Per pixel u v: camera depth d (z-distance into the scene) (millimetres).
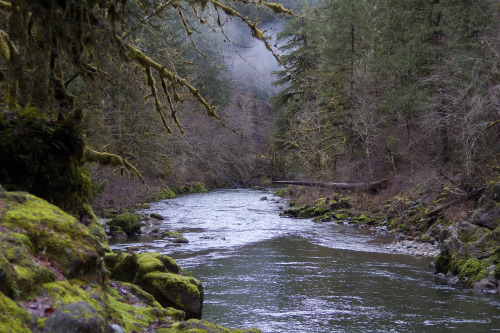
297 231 19531
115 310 4395
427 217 17859
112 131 16766
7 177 5145
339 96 32219
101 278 4172
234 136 49844
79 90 8859
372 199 24500
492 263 10852
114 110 15625
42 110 5805
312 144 33781
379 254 14422
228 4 8570
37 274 3393
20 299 3148
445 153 20703
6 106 6391
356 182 26984
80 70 7215
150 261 7227
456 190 17312
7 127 5379
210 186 52312
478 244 11570
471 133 15906
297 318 8133
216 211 27891
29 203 4109
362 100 27422
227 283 10617
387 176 25984
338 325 7789
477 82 17031
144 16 7242
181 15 8414
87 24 6008
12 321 2830
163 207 29938
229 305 8906
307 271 11938
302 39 40031
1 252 3279
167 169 25438
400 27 24719
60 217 4105
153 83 8523
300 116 37156
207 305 8891
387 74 25250
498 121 15609
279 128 40938
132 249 14516
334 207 25047
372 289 10211
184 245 15766
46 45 6043
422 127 21469
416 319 8125
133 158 20125
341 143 31828
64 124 5926
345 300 9328
